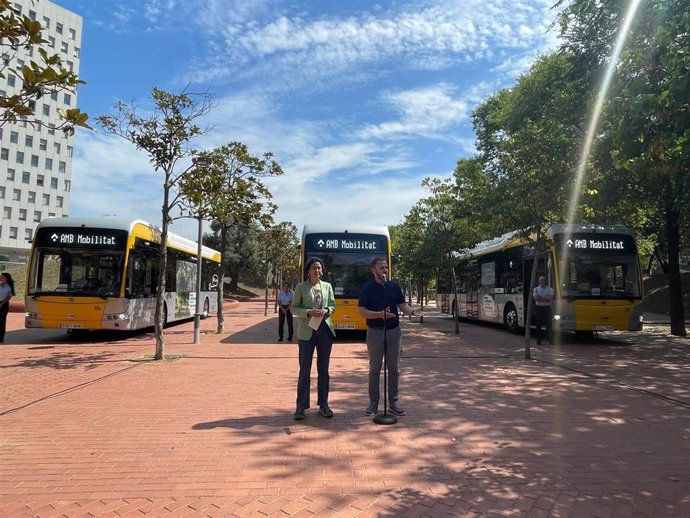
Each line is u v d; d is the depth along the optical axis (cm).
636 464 463
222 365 1008
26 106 399
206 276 2433
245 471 443
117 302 1336
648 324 2228
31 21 388
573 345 1395
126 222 1398
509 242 1720
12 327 1834
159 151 1108
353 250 1460
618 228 1409
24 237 7381
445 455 484
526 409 660
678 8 800
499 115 1867
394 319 628
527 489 407
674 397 733
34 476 433
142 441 526
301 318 612
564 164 1137
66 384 818
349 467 453
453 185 1803
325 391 620
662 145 505
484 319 1989
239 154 1564
